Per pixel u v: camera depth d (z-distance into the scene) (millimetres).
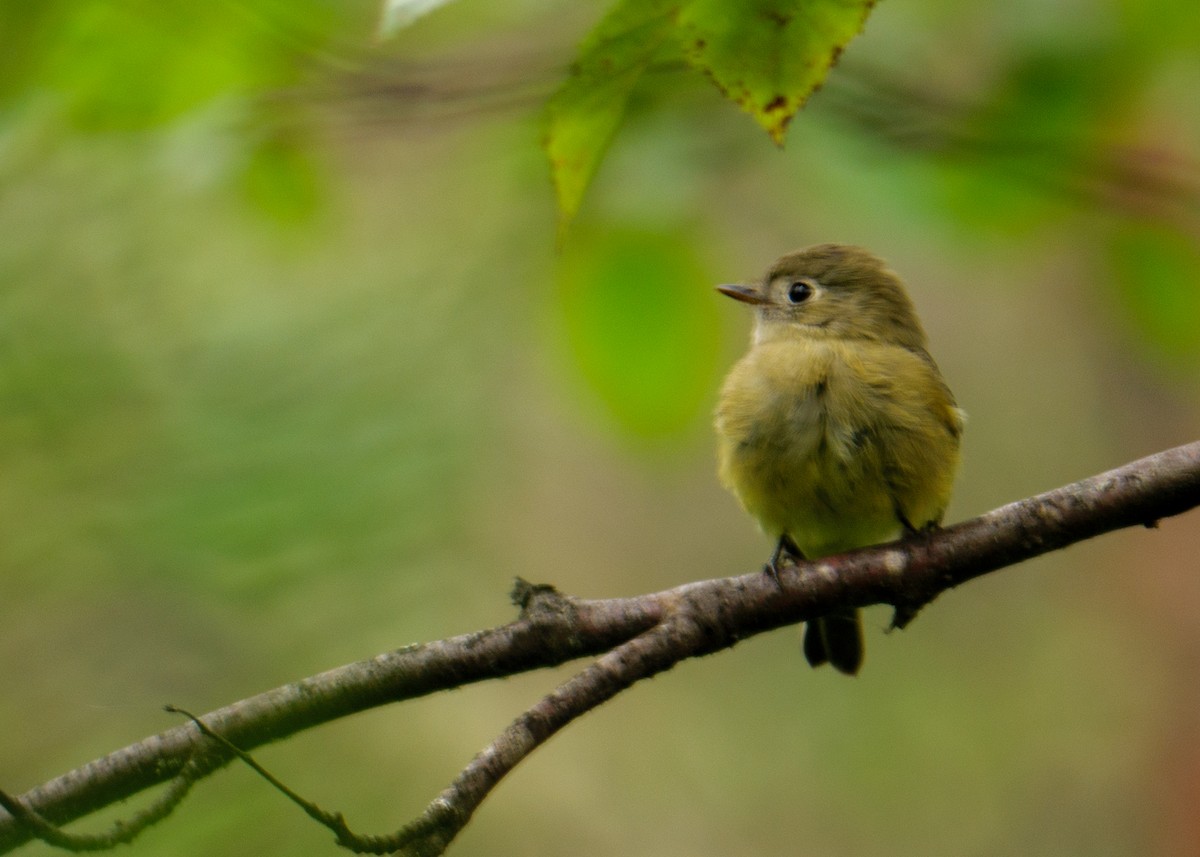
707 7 5852
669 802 15797
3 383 10211
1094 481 7312
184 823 9648
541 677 15117
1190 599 16875
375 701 6898
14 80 7840
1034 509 7340
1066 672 17016
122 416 10328
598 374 9203
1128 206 9648
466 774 6152
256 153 8836
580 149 6320
